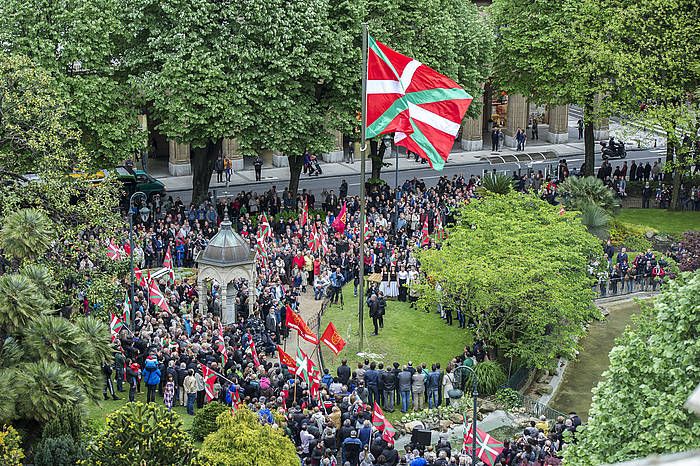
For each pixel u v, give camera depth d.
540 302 55.25
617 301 70.50
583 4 88.00
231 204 79.12
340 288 63.97
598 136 117.50
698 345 31.39
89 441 35.28
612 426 33.06
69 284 54.16
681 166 88.25
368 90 52.69
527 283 55.50
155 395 48.31
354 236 68.94
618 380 33.72
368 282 66.62
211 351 47.66
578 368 61.38
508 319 57.62
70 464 33.16
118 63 75.94
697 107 84.44
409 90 52.41
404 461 40.25
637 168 97.31
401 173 101.19
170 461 31.55
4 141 57.03
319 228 69.88
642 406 32.31
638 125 87.62
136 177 84.88
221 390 45.78
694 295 32.53
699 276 33.19
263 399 42.78
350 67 77.50
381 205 80.56
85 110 70.00
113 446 31.64
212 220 76.06
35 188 54.94
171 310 55.00
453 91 52.34
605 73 88.94
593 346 64.31
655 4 83.38
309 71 74.56
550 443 42.22
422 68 52.22
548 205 66.62
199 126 74.19
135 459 31.08
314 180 98.44
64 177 56.19
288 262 65.25
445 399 51.44
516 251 58.22
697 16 84.44
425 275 62.62
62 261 53.78
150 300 55.16
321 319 61.84
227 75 73.31
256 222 76.06
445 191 85.19
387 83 52.44
